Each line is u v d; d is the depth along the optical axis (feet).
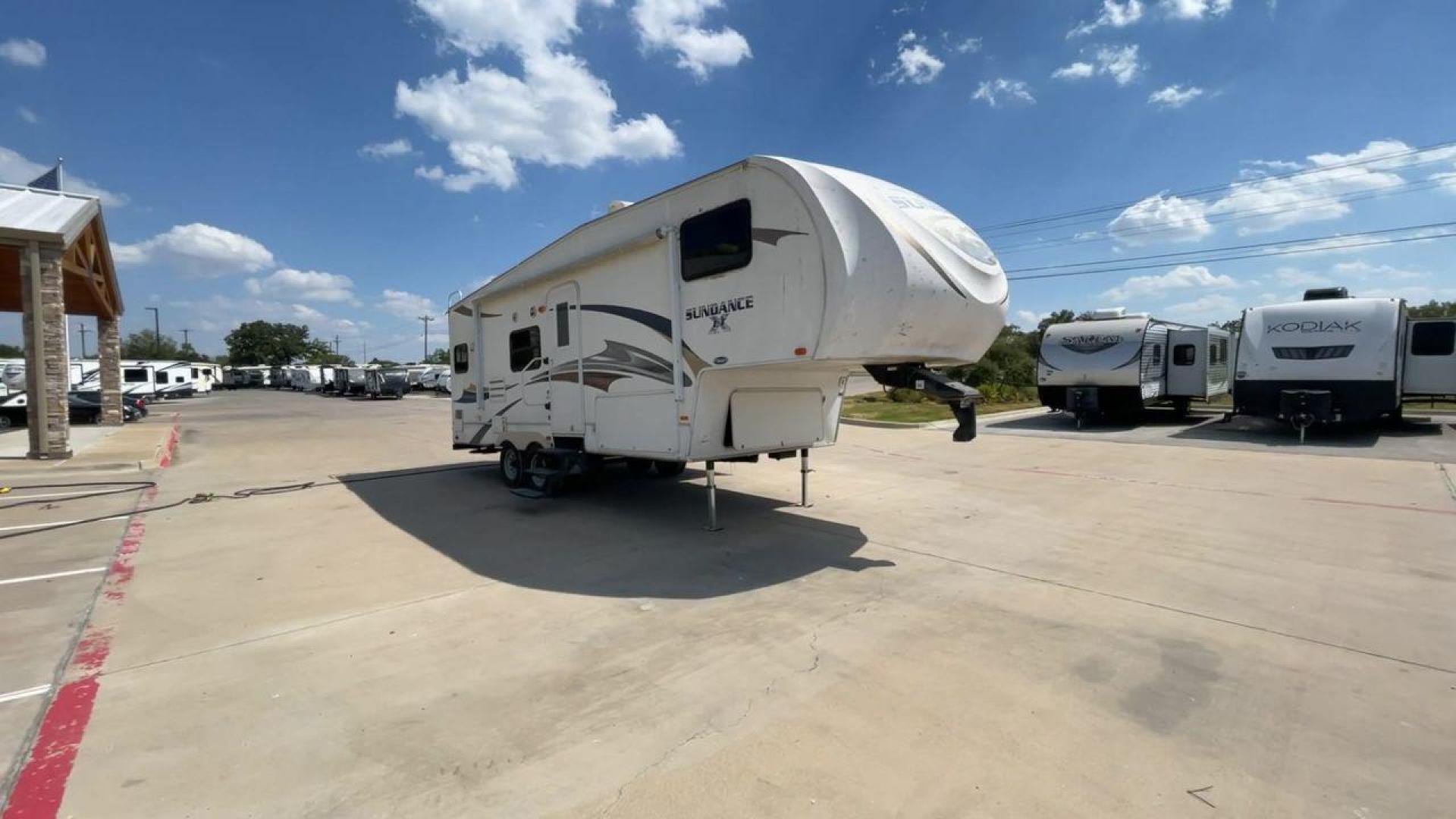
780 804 8.59
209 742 10.14
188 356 364.58
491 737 10.26
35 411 39.86
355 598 16.61
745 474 34.45
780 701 11.21
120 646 13.76
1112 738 10.03
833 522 23.94
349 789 9.02
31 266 39.50
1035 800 8.62
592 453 25.09
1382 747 9.75
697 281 20.30
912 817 8.33
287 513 26.91
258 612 15.67
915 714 10.75
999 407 71.00
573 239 25.43
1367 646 13.14
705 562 19.31
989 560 19.21
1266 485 29.35
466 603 16.22
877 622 14.62
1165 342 56.80
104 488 33.04
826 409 24.80
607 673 12.37
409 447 51.72
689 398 20.76
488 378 31.96
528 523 24.43
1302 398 42.63
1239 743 9.87
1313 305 44.11
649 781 9.10
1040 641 13.55
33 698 11.52
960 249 18.81
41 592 17.16
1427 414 59.36
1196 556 19.29
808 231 17.24
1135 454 39.40
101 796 8.84
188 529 24.13
